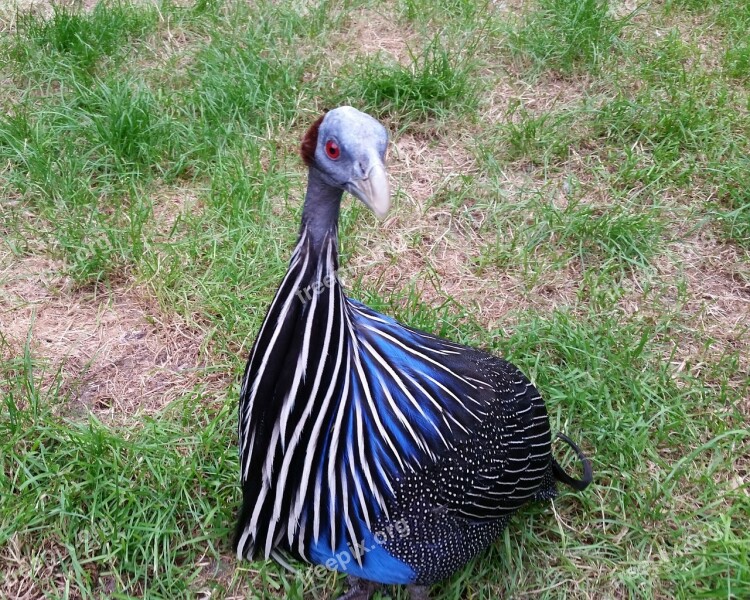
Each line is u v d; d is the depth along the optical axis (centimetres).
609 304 92
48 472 72
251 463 56
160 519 70
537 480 65
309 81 121
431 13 135
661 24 137
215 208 100
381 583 66
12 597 67
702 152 110
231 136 111
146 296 91
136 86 117
